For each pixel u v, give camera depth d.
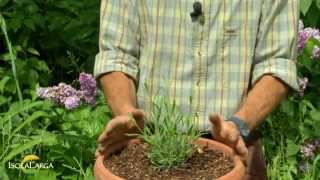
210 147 1.79
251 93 1.98
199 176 1.66
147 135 1.77
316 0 3.21
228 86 2.03
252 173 2.11
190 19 2.01
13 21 3.48
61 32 3.64
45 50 3.72
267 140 2.91
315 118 2.93
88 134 2.88
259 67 2.03
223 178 1.62
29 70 3.39
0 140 2.79
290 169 2.82
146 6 2.04
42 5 3.73
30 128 2.90
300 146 2.89
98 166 1.69
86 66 3.57
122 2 2.08
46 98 2.99
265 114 1.96
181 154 1.70
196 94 2.03
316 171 2.89
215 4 2.00
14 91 3.28
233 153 1.75
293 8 2.03
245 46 2.02
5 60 3.42
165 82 2.03
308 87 3.13
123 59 2.07
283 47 2.02
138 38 2.09
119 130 1.77
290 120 2.93
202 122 2.03
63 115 2.95
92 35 3.64
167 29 2.02
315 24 3.24
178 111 1.89
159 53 2.04
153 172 1.68
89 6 3.67
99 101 2.98
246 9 2.00
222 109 2.03
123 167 1.71
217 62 2.02
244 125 1.90
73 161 2.73
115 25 2.08
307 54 2.97
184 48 2.02
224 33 2.00
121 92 2.01
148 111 2.04
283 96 2.01
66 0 3.70
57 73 3.73
